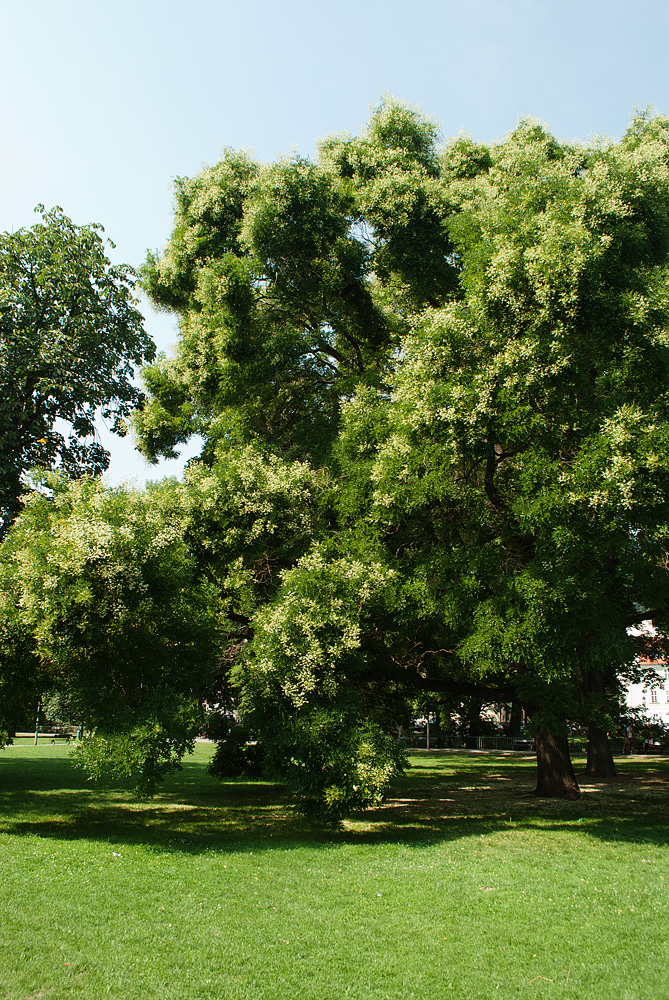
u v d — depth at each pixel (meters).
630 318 10.55
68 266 17.92
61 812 12.79
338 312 18.70
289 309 18.17
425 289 17.44
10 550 10.75
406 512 11.34
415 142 19.53
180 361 19.59
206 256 20.11
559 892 7.17
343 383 16.25
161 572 10.48
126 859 8.43
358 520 12.49
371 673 14.26
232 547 13.36
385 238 17.70
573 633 10.00
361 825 12.08
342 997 4.64
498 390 10.74
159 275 22.06
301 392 18.50
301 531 13.51
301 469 13.89
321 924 6.11
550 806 14.56
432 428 10.94
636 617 14.52
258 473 13.67
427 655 15.95
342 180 19.08
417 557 12.06
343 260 17.31
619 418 9.94
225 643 13.02
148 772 9.67
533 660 9.94
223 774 18.52
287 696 10.88
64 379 17.31
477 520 11.17
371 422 13.34
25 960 5.00
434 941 5.71
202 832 10.92
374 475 11.64
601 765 21.66
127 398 19.78
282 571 12.88
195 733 10.24
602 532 9.78
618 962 5.25
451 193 17.31
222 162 21.31
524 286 10.96
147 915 6.16
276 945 5.55
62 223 18.78
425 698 23.22
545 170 14.45
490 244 11.95
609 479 9.26
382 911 6.53
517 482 10.57
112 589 9.77
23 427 17.94
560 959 5.32
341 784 10.28
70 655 10.19
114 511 10.34
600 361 11.14
